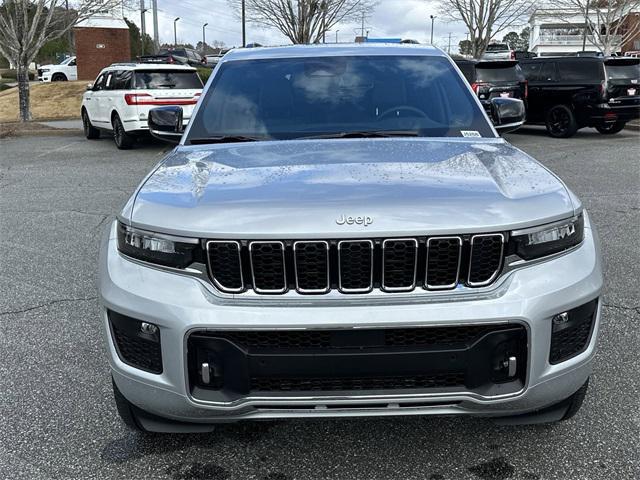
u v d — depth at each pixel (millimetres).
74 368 3846
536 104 15930
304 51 4223
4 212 8148
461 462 2867
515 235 2422
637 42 43469
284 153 3180
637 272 5402
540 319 2391
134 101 13734
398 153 3119
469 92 3904
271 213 2412
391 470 2824
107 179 10539
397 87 3895
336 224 2357
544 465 2828
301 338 2365
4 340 4250
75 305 4891
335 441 3059
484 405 2408
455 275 2396
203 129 3693
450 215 2391
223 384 2416
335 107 3771
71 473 2840
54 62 59656
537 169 2918
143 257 2545
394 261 2377
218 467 2875
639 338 4086
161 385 2475
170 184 2799
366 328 2318
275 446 3025
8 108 23234
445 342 2373
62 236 6941
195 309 2381
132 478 2805
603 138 15562
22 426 3215
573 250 2602
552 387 2480
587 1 31188
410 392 2379
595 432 3064
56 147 15039
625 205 8000
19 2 18578
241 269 2391
